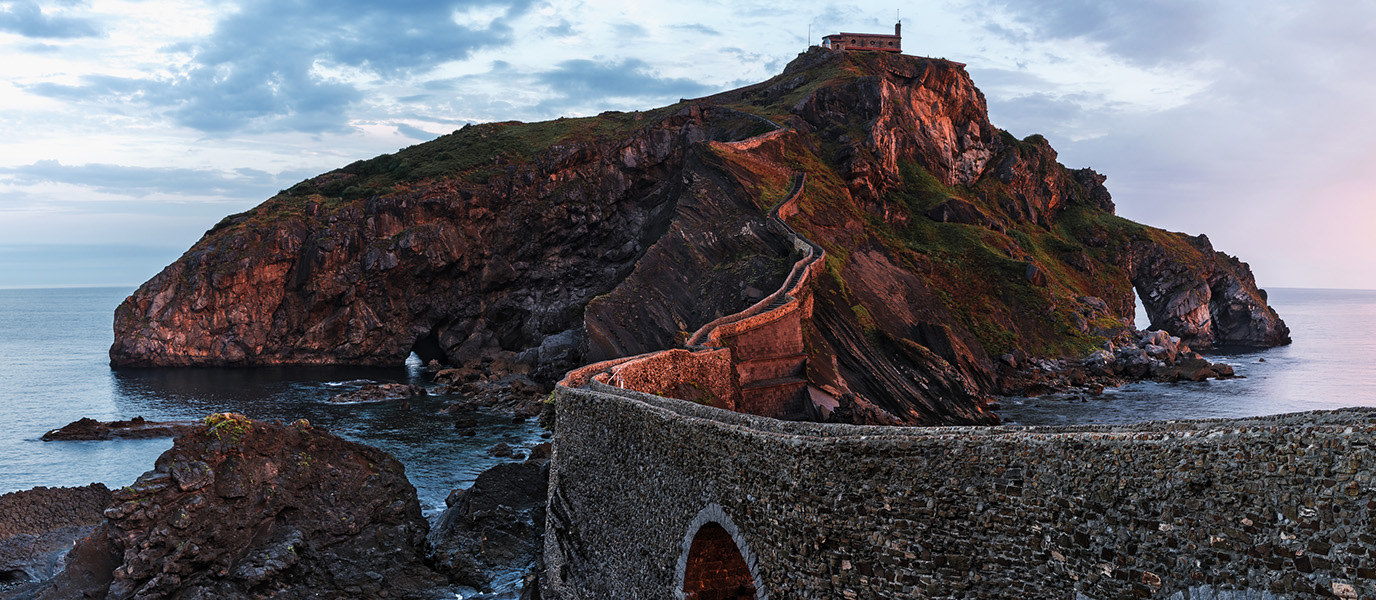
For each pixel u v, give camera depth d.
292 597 35.62
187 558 34.19
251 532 36.31
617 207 145.62
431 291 138.25
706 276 107.38
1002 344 113.50
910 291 114.81
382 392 101.62
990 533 15.14
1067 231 165.38
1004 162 164.00
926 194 144.25
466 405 92.44
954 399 93.12
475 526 43.16
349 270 134.62
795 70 170.88
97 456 69.25
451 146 157.75
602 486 29.83
